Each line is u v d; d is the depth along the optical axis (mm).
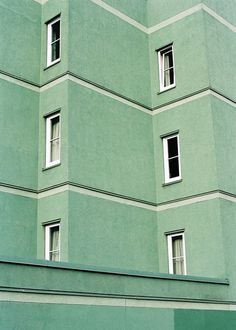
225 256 15359
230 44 18484
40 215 15375
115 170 16219
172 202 17031
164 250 16891
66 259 14055
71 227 14367
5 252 14508
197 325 13969
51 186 15180
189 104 17250
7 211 14820
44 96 16281
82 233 14617
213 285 14797
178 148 17312
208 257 15656
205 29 17344
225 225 15711
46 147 15992
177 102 17641
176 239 16922
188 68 17531
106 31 17281
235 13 19219
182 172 16969
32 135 16000
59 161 15414
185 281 13977
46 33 17031
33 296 10586
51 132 16141
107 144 16188
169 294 13398
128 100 17438
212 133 16359
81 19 16438
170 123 17703
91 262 14648
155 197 17484
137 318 12445
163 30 18641
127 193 16438
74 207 14609
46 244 15180
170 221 16922
